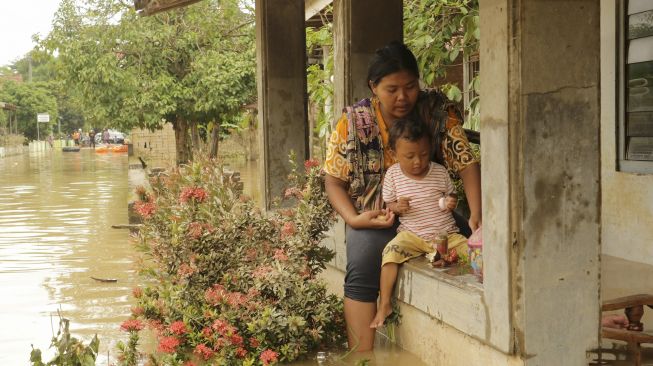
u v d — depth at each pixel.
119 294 7.36
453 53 8.77
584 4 3.77
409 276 4.86
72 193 19.00
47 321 6.35
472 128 8.29
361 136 5.11
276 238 5.61
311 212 5.40
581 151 3.84
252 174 22.78
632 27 7.31
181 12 19.77
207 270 5.34
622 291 6.01
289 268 5.14
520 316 3.83
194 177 6.07
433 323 4.65
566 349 3.90
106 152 51.19
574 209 3.86
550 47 3.75
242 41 20.42
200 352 4.64
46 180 23.91
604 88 7.67
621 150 7.55
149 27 19.41
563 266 3.86
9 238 11.37
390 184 5.00
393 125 4.91
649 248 7.20
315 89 10.85
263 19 7.88
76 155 46.84
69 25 19.34
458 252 4.84
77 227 12.53
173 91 19.33
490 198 3.97
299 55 7.99
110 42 19.23
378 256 4.96
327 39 11.00
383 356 4.94
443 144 5.05
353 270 4.97
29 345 5.62
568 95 3.80
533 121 3.77
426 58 9.03
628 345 4.39
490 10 3.88
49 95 79.56
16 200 17.42
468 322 4.20
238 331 4.94
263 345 4.83
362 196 5.23
